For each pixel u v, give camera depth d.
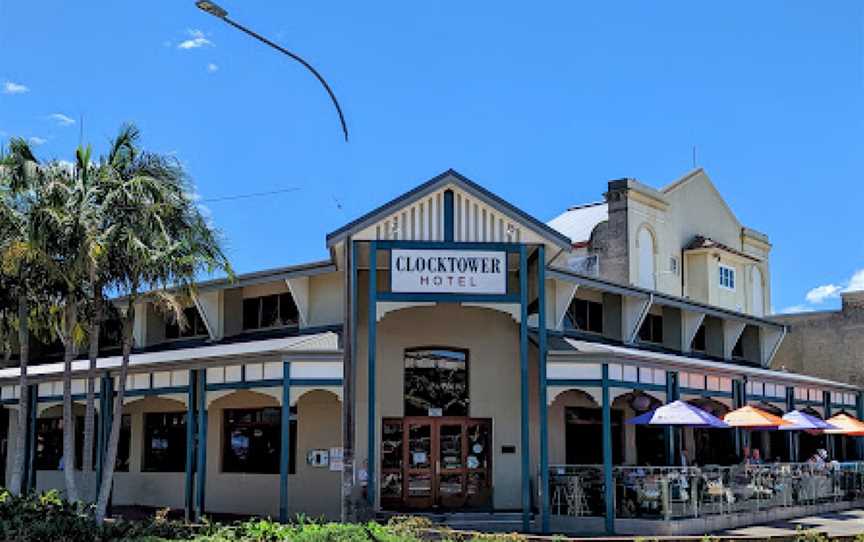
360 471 22.92
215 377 23.98
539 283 23.31
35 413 28.86
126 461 29.88
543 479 22.42
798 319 44.16
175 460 28.62
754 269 44.81
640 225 37.66
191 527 18.31
